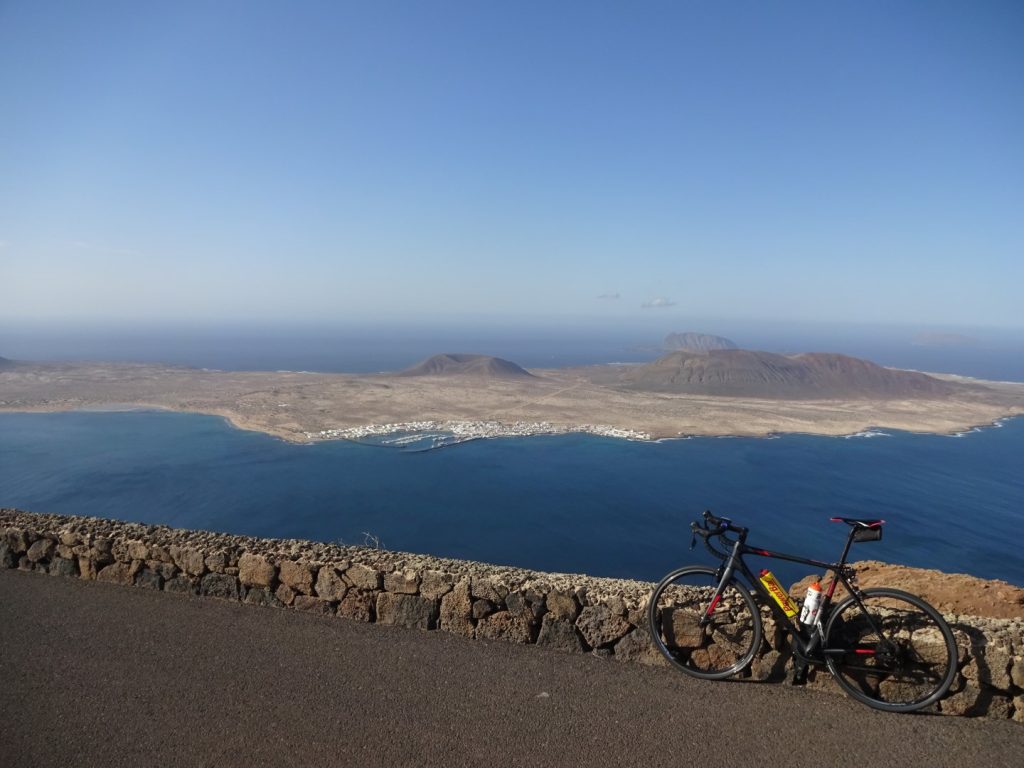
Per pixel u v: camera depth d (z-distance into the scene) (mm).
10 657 5117
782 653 4973
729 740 4098
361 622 5844
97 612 6012
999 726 4355
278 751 3900
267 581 6199
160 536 6801
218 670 4918
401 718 4277
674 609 5109
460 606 5609
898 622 4758
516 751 3930
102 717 4266
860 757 3961
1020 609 6953
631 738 4094
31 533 7145
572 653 5309
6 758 3820
